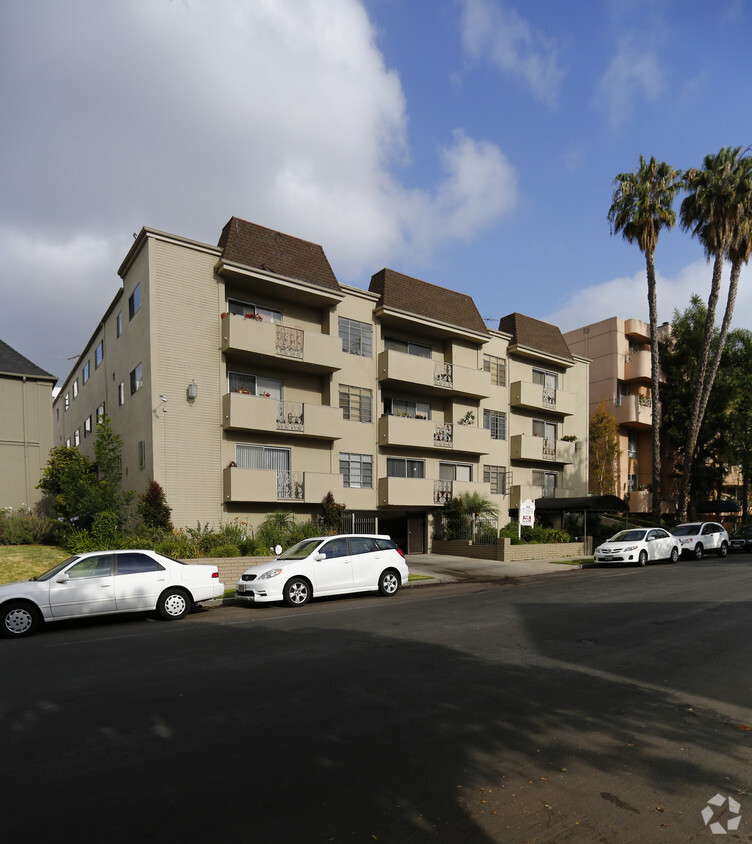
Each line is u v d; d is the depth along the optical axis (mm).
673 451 39750
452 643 8930
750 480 41125
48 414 24688
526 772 4500
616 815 3891
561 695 6367
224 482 20750
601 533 30078
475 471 28688
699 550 25703
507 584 17359
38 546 19516
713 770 4555
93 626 11531
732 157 28562
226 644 9133
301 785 4289
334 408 23141
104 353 26922
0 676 7520
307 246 23703
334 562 14109
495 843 3562
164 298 20047
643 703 6102
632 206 29016
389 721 5586
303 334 22250
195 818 3840
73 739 5230
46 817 3881
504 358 30578
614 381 38188
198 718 5723
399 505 24500
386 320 25703
